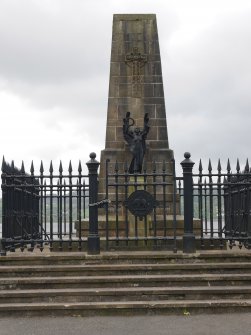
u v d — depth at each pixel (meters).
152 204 12.84
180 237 14.02
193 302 10.44
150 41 17.34
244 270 11.73
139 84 17.22
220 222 13.52
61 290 10.83
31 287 11.10
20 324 9.62
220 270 11.70
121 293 10.76
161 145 17.03
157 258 12.12
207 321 9.71
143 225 14.56
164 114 17.14
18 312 10.27
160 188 16.75
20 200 13.45
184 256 12.13
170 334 8.79
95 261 12.05
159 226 14.93
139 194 12.84
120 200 16.22
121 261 12.07
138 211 12.81
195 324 9.48
